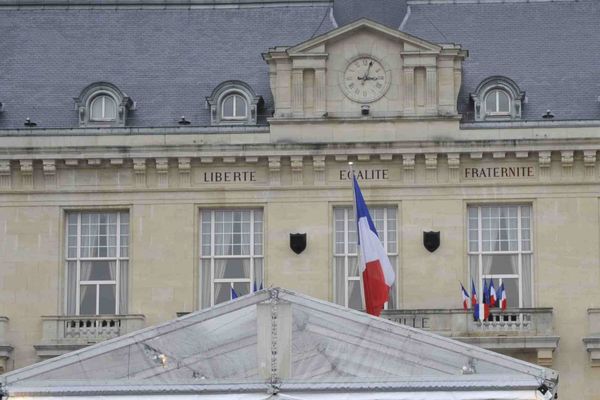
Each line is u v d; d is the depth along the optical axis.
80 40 73.25
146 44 72.88
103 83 69.12
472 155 66.81
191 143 67.38
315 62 67.44
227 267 67.56
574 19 72.62
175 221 67.56
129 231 67.81
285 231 67.19
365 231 61.50
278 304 39.88
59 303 67.44
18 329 67.12
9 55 72.62
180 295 67.12
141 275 67.25
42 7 74.56
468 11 73.00
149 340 40.09
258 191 67.44
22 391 38.78
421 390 38.50
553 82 69.69
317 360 39.84
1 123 69.81
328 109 67.44
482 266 67.12
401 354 39.72
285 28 73.06
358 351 39.94
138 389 38.94
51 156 67.56
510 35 71.81
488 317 65.44
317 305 40.22
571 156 66.62
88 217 68.25
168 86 70.69
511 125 66.88
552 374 38.44
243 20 73.56
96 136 67.69
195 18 73.88
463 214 67.00
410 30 71.94
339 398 38.69
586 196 66.81
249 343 40.12
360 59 67.56
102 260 67.94
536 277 66.56
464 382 38.41
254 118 68.56
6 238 67.75
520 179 66.94
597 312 65.81
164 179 67.81
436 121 67.00
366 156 67.00
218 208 67.81
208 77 71.06
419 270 66.69
